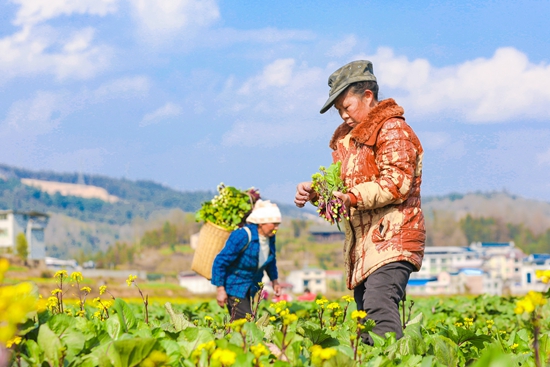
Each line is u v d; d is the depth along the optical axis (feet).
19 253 436.35
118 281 310.86
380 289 15.67
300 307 27.50
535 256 480.23
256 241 22.97
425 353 12.68
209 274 26.43
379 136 16.03
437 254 472.85
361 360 11.43
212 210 26.18
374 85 16.90
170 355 10.15
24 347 10.19
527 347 14.49
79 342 10.47
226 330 15.07
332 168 16.56
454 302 38.40
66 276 15.64
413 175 15.96
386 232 15.98
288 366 9.50
